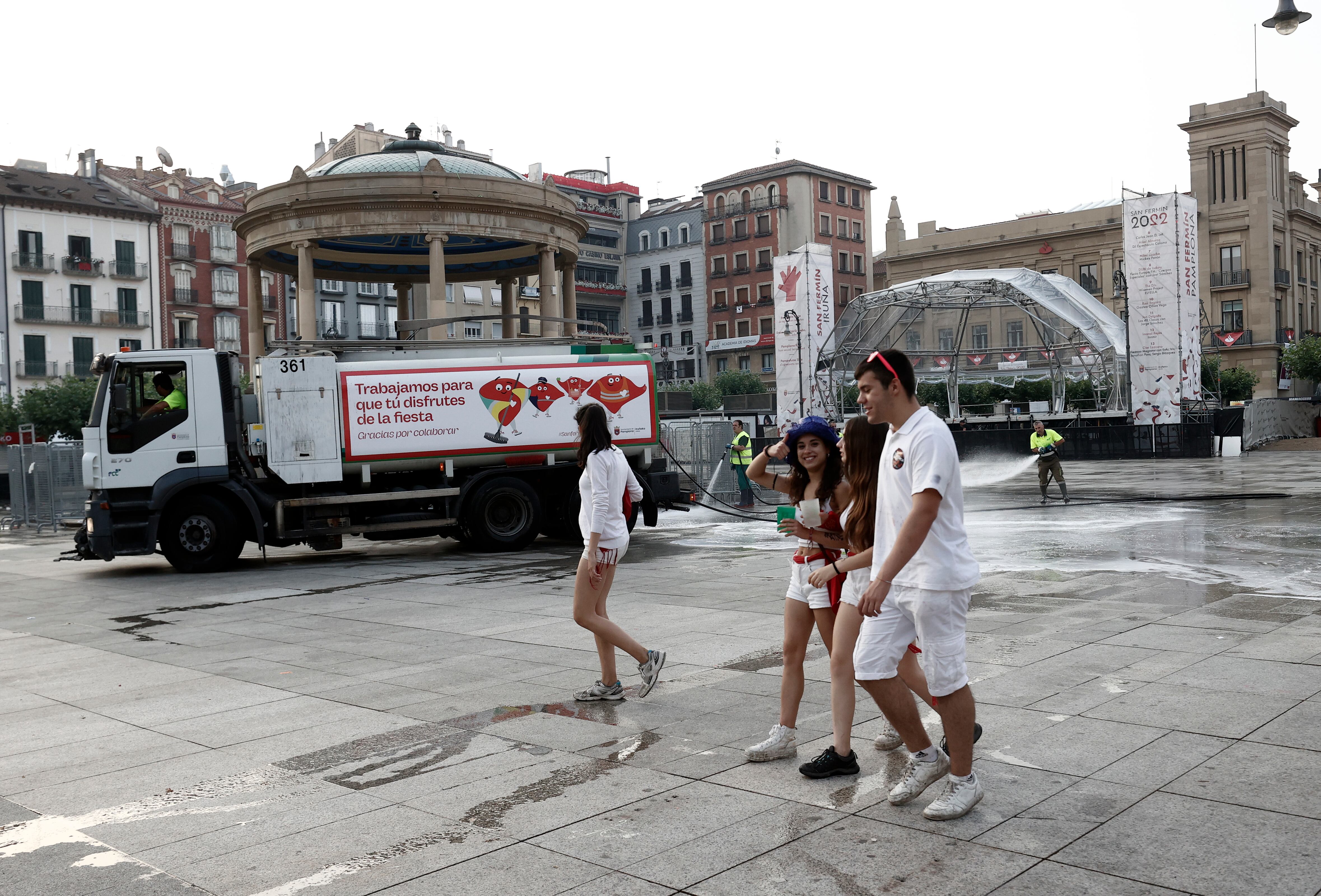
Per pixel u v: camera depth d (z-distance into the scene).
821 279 41.06
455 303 72.62
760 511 22.45
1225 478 27.39
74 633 9.59
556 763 4.91
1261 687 5.76
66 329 60.41
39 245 59.56
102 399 13.54
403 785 4.69
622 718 5.69
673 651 7.50
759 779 4.54
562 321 16.36
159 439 13.68
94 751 5.48
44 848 4.06
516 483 15.28
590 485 6.06
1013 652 6.89
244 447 14.35
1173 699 5.56
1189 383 38.94
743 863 3.64
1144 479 28.78
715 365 89.56
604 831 4.01
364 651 8.05
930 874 3.48
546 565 13.45
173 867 3.82
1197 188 67.25
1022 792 4.22
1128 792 4.17
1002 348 53.62
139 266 63.19
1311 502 19.12
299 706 6.31
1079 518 17.56
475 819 4.20
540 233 27.89
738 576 11.59
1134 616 8.16
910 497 3.95
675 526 18.91
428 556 15.19
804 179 85.00
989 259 73.50
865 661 4.13
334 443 14.58
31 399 49.38
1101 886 3.34
